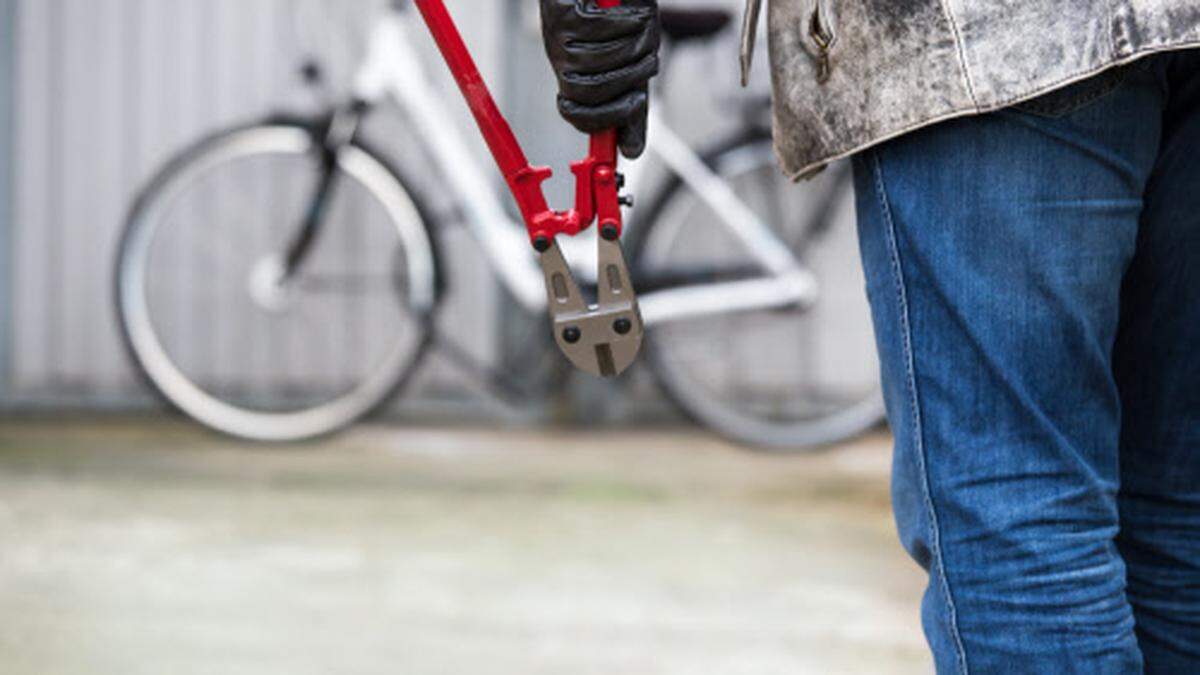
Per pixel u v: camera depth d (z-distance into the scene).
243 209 7.07
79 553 4.60
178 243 7.13
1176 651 2.06
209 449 6.39
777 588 4.32
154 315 7.18
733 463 6.24
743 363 6.76
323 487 5.63
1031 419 1.68
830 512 5.34
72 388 7.52
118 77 7.46
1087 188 1.66
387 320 7.25
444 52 1.83
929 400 1.73
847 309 6.50
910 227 1.71
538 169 1.82
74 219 7.51
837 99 1.75
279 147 6.07
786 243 6.18
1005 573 1.70
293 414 6.22
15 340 7.53
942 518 1.74
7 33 7.45
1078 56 1.60
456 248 7.24
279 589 4.23
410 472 5.95
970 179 1.67
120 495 5.44
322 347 7.30
